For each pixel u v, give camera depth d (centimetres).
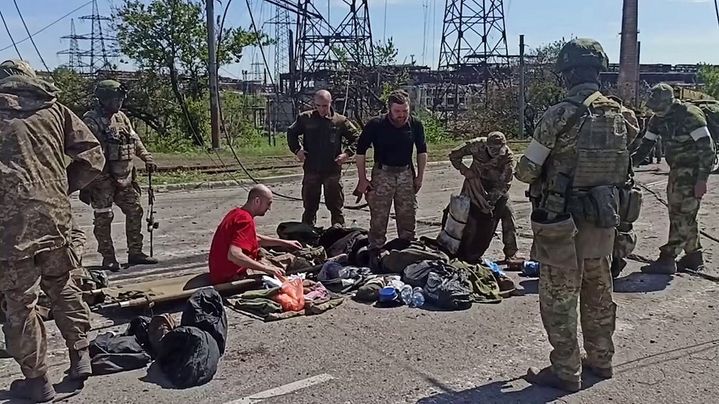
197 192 1444
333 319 577
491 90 4403
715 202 1302
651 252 852
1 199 398
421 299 616
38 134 412
